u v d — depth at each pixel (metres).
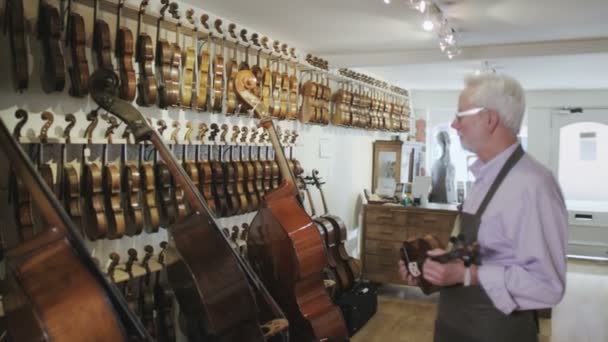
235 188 3.60
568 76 6.09
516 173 1.55
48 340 1.60
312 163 5.11
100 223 2.59
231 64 3.74
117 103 2.35
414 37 4.14
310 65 4.61
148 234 3.13
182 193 3.11
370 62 4.84
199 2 3.27
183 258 2.39
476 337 1.65
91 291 1.72
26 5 2.45
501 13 3.39
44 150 2.57
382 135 6.98
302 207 3.27
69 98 2.67
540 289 1.46
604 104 7.38
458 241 1.65
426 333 4.23
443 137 7.98
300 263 3.06
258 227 3.27
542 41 4.25
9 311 1.75
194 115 3.48
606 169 7.45
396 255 5.29
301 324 3.14
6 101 2.40
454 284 1.63
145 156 3.02
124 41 2.71
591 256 7.55
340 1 3.17
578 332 4.32
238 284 2.48
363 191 6.39
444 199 7.48
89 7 2.73
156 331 3.05
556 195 1.53
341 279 4.23
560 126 7.62
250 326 2.53
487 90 1.57
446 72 6.01
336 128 5.59
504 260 1.56
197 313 2.45
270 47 4.26
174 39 3.30
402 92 7.46
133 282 2.97
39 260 1.69
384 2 3.16
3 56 2.38
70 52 2.60
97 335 1.69
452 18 3.54
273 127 3.39
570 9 3.27
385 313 4.73
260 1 3.22
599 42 4.13
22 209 2.27
